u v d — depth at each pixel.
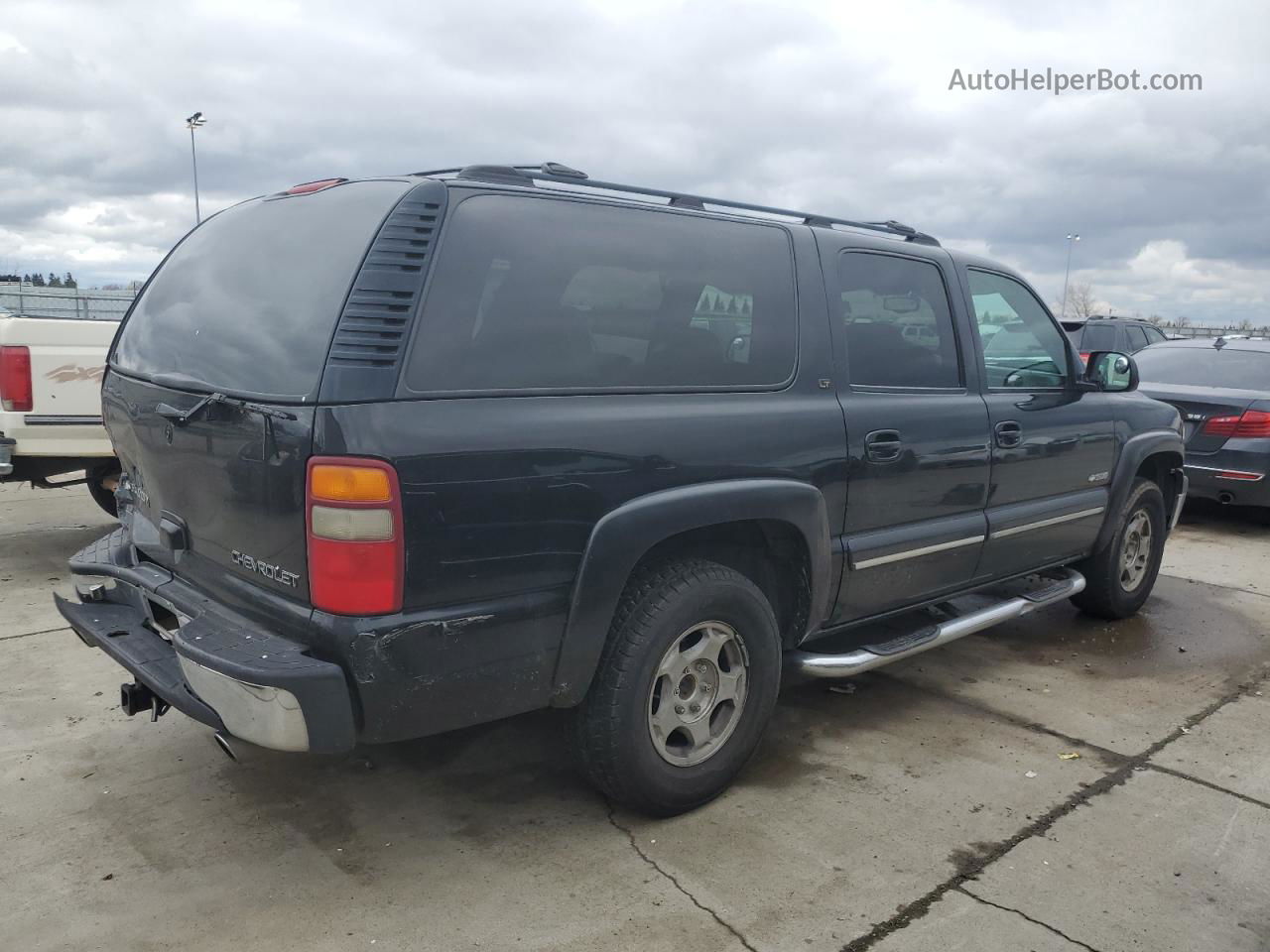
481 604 2.52
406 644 2.38
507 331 2.59
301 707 2.31
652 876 2.79
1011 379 4.30
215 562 2.73
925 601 4.00
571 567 2.66
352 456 2.29
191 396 2.67
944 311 3.99
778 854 2.92
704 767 3.12
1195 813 3.24
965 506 3.98
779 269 3.36
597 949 2.46
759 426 3.11
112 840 2.93
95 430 5.70
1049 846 3.00
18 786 3.25
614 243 2.90
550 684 2.70
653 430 2.82
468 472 2.43
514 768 3.44
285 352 2.45
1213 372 8.36
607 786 2.97
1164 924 2.62
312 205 2.83
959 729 3.89
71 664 4.36
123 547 3.38
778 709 4.06
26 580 5.67
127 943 2.46
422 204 2.53
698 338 3.05
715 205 3.32
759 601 3.16
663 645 2.89
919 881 2.79
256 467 2.44
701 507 2.89
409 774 3.38
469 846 2.93
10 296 18.39
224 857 2.86
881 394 3.62
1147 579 5.46
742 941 2.51
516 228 2.69
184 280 3.16
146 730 3.70
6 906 2.60
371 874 2.78
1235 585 6.33
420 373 2.41
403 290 2.43
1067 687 4.39
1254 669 4.69
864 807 3.22
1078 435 4.59
